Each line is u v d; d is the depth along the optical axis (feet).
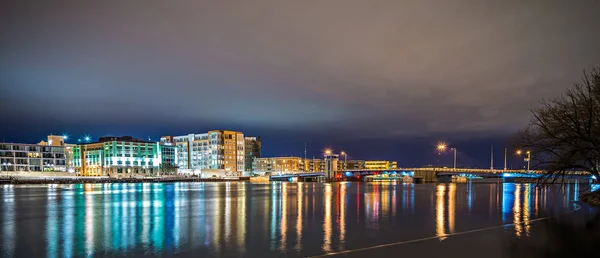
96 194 351.46
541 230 131.23
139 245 114.73
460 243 111.75
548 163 164.45
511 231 129.70
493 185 563.48
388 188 467.93
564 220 153.48
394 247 108.37
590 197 237.25
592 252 99.30
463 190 406.62
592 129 148.77
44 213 194.18
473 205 221.87
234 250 107.65
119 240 121.90
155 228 143.64
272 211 195.72
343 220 160.97
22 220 168.66
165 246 113.19
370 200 265.34
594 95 157.38
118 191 406.00
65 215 185.37
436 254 100.07
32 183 611.88
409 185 577.43
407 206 218.59
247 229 139.74
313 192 376.27
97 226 149.79
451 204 230.27
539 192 349.82
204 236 126.82
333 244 113.50
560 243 110.22
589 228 134.10
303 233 130.72
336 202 249.34
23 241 121.80
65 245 115.96
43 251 109.09
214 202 254.27
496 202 240.73
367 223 151.84
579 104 155.74
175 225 150.51
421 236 123.24
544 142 164.25
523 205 217.97
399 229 136.87
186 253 105.19
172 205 233.76
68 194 349.41
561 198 270.26
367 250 105.50
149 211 200.34
